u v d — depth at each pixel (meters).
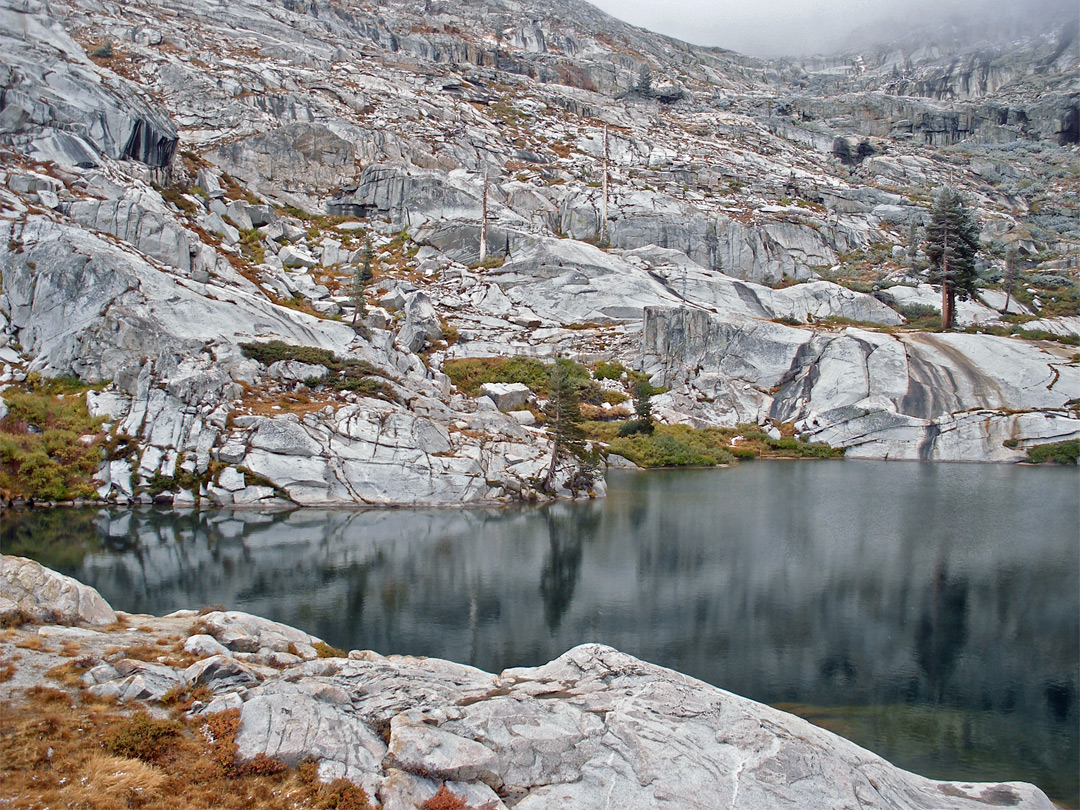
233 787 10.71
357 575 28.86
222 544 32.47
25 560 16.48
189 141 85.62
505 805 11.15
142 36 99.81
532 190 94.06
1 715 11.48
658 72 163.88
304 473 40.69
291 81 100.38
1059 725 17.88
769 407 69.81
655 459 59.12
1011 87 178.12
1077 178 133.75
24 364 43.34
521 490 44.75
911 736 17.31
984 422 62.31
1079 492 47.03
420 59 125.62
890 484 50.88
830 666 21.12
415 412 47.09
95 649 14.36
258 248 69.88
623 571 30.23
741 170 112.38
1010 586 28.39
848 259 96.06
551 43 160.00
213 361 43.78
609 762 12.08
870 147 137.75
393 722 12.30
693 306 77.12
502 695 13.94
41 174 52.53
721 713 13.65
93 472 38.84
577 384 65.69
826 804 11.61
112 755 10.91
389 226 87.06
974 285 76.75
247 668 13.86
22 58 59.06
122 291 44.97
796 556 32.66
